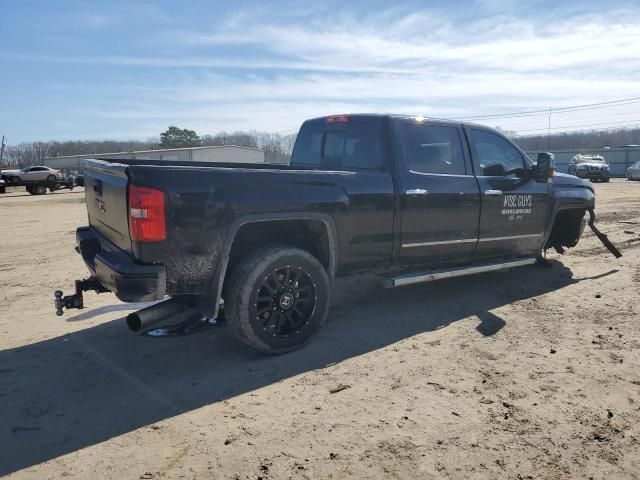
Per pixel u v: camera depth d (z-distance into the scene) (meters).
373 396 3.22
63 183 35.25
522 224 5.69
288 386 3.38
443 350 3.98
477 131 5.40
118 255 3.55
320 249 4.26
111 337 4.41
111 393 3.34
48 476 2.46
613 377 3.46
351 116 4.98
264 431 2.83
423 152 4.84
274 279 3.82
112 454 2.63
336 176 4.14
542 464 2.51
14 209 19.66
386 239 4.47
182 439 2.76
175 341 4.29
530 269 6.75
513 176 5.70
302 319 4.04
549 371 3.57
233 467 2.50
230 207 3.54
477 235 5.22
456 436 2.76
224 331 4.52
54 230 12.56
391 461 2.54
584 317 4.74
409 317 4.82
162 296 3.33
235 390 3.34
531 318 4.73
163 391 3.35
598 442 2.70
